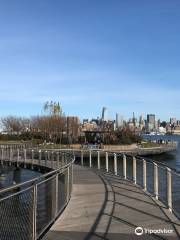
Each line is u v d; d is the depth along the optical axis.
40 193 9.41
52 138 92.50
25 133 107.56
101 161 58.25
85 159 60.22
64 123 98.25
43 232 9.77
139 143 86.69
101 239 9.22
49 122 98.25
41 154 39.28
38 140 96.50
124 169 22.70
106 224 10.75
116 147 73.12
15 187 7.49
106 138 79.06
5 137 106.31
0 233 6.87
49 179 10.42
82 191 17.38
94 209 13.02
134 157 20.14
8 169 45.69
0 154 45.56
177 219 11.27
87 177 23.53
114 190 17.53
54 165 33.00
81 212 12.52
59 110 113.31
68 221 11.21
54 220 11.16
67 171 14.55
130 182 20.69
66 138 88.25
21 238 7.92
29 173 45.78
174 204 17.42
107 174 25.66
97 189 17.98
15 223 7.59
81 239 9.24
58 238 9.34
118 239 9.21
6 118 128.88
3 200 7.02
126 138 80.94
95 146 70.88
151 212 12.27
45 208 9.97
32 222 8.59
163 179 26.84
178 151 98.56
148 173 33.03
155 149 77.94
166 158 81.94
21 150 42.72
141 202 14.16
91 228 10.32
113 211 12.55
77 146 73.81
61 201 12.76
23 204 8.06
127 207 13.21
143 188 17.53
